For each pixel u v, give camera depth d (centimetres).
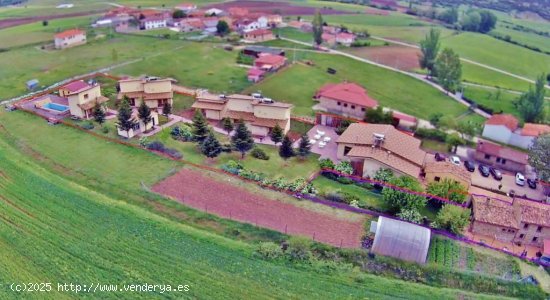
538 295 5688
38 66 13200
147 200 6931
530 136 10694
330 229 6556
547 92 15712
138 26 18662
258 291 5322
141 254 5778
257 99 10144
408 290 5544
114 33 17675
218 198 7112
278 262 5812
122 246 5894
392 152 8188
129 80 10669
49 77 12269
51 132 8988
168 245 5969
